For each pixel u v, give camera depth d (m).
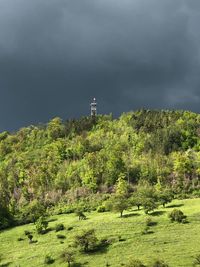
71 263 140.12
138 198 187.00
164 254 135.38
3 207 199.62
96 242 150.50
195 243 141.00
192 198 198.62
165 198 183.75
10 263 148.38
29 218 193.50
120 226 162.75
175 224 157.88
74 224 174.25
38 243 162.62
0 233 182.00
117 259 137.50
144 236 151.25
